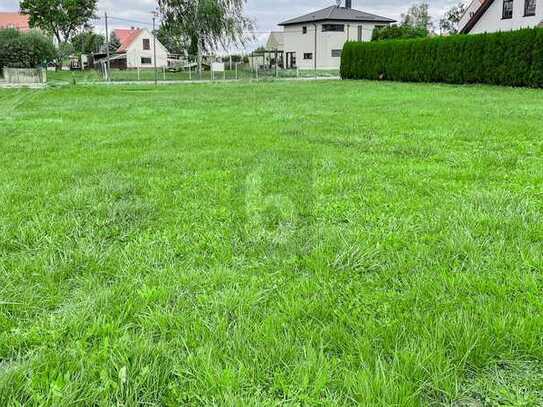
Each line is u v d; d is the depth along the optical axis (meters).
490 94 13.09
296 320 1.78
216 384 1.43
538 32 14.76
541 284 2.01
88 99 13.62
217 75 31.97
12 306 1.93
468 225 2.72
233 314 1.84
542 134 5.89
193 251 2.53
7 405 1.35
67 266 2.29
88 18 48.03
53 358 1.55
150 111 9.98
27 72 23.14
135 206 3.19
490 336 1.60
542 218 2.83
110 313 1.84
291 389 1.41
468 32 25.83
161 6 31.42
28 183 3.86
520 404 1.36
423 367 1.45
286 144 5.62
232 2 31.11
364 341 1.60
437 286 2.00
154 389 1.42
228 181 3.94
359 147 5.38
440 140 5.71
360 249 2.41
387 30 32.84
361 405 1.33
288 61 47.69
